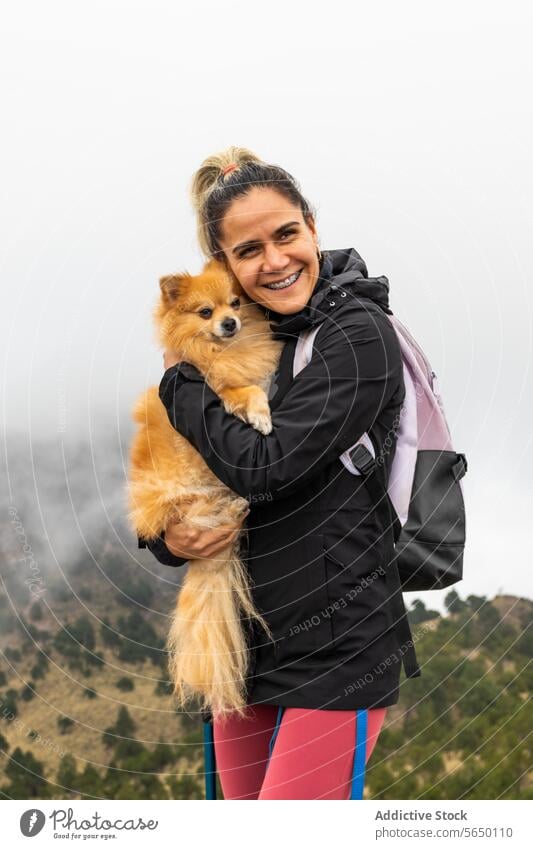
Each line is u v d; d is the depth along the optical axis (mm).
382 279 2238
